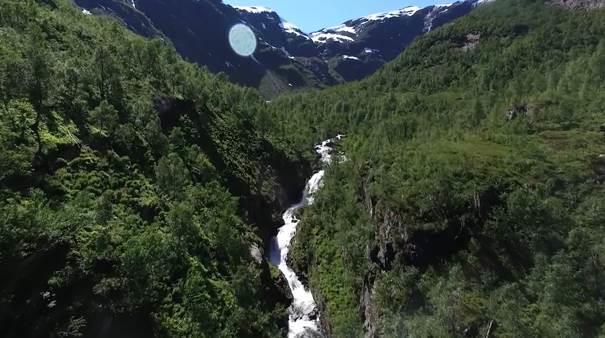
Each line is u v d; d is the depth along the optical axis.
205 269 69.81
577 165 80.56
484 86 172.38
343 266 85.44
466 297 60.34
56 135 68.56
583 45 183.50
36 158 62.53
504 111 121.38
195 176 92.50
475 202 72.31
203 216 82.31
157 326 57.28
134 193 72.44
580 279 58.25
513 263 64.62
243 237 87.94
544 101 113.25
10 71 67.62
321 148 150.25
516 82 144.25
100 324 52.78
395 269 70.94
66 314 51.00
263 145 128.38
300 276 94.25
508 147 92.69
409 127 130.00
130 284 56.47
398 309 65.31
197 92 117.75
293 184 129.75
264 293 79.56
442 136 110.38
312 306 85.38
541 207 68.94
